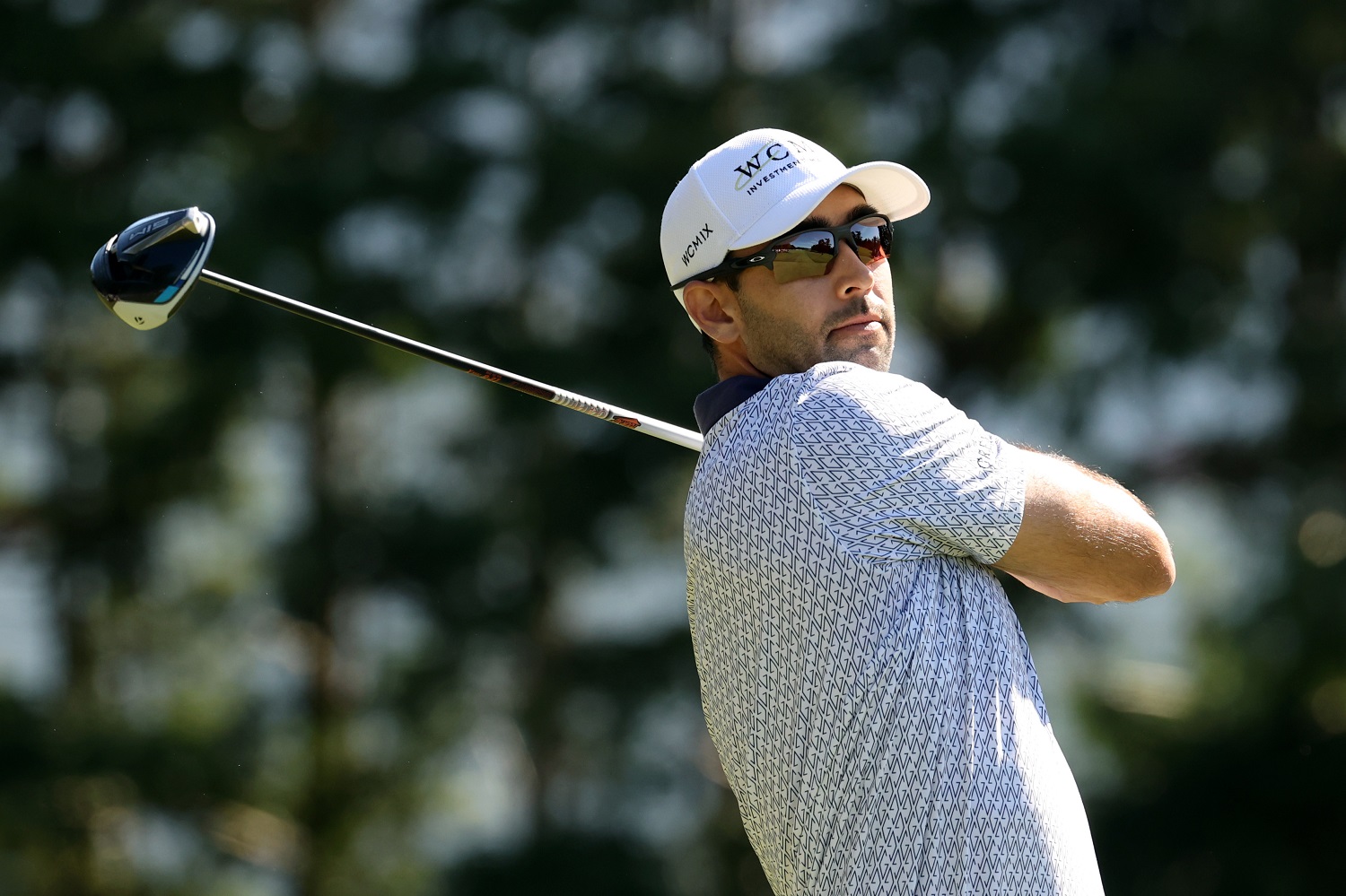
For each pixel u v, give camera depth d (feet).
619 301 161.79
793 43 169.07
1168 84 152.46
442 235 163.53
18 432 172.86
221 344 154.92
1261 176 158.10
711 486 29.96
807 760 28.63
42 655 173.27
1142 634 155.53
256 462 177.17
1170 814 143.23
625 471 158.71
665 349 160.97
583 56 167.63
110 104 160.66
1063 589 30.42
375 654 167.12
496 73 164.45
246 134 164.14
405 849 164.25
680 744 168.76
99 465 169.27
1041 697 28.84
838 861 28.17
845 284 31.89
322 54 170.19
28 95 163.12
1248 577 150.51
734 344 33.04
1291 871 139.03
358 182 157.69
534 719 163.84
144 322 34.83
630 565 167.73
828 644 28.27
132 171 164.66
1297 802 140.05
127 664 170.30
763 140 32.48
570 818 162.50
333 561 161.38
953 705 27.63
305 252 158.61
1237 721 143.33
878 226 32.48
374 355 159.43
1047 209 154.51
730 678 30.14
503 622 159.43
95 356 172.86
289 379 164.04
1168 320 157.38
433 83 161.17
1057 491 28.86
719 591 29.94
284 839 167.43
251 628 171.42
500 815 175.94
